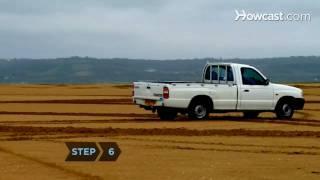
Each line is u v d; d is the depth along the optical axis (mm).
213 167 14203
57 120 26531
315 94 61250
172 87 25906
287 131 22141
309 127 23891
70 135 20406
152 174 13289
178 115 29781
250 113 28938
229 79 27281
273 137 20234
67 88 84750
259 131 22047
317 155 16203
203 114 26672
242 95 27141
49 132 21297
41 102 42781
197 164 14586
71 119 27172
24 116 28859
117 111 33250
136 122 25625
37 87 90000
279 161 15133
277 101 27906
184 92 26125
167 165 14414
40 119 27047
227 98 26906
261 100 27531
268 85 27719
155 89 26172
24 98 49688
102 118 27922
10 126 23281
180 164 14570
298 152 16719
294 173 13555
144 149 17062
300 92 28406
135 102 27359
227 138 19844
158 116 29203
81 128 22578
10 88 82625
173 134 20828
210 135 20656
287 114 28156
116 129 22297
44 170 13641
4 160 14953
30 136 20141
